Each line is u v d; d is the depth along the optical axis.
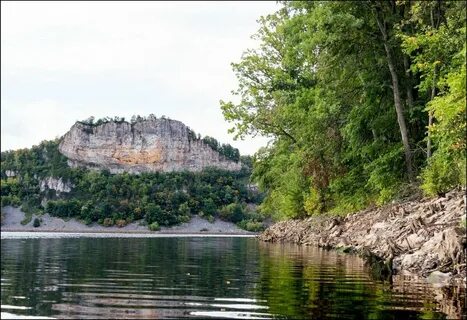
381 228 24.27
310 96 35.00
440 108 19.81
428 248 16.55
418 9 26.81
